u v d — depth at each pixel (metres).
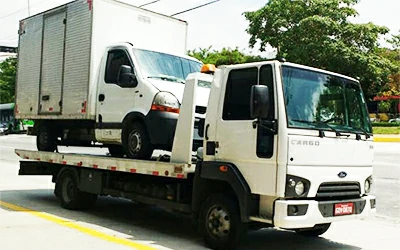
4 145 29.70
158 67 8.91
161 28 10.39
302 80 6.42
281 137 6.01
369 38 32.34
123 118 8.71
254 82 6.41
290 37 33.19
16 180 14.18
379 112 48.53
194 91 7.28
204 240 6.88
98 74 9.38
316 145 6.23
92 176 9.16
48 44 10.59
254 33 34.84
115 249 6.57
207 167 6.73
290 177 6.00
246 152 6.35
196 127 7.55
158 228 8.17
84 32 9.53
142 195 8.13
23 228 7.78
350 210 6.50
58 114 10.14
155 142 8.11
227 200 6.55
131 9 9.85
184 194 7.39
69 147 11.21
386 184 13.29
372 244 7.46
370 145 7.02
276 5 33.75
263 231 8.27
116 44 9.20
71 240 7.05
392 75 37.78
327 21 31.59
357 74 32.56
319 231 7.76
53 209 9.66
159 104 8.10
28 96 11.20
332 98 6.71
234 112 6.57
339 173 6.46
